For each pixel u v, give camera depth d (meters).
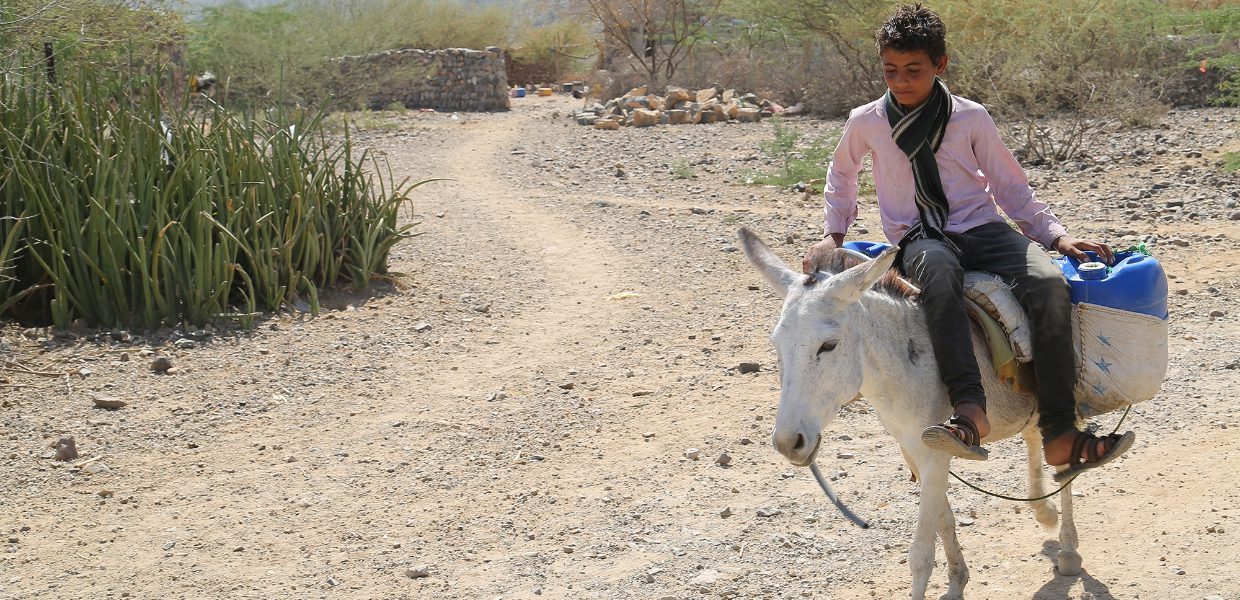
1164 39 22.16
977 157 4.08
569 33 42.34
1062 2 21.08
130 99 9.23
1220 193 12.86
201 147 8.91
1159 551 4.71
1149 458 5.81
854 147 4.23
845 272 3.49
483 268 11.02
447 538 5.33
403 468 6.20
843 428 6.56
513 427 6.78
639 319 9.12
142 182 8.51
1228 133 17.56
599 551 5.13
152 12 16.58
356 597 4.77
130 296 8.44
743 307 9.34
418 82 30.28
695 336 8.57
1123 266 3.94
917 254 3.86
